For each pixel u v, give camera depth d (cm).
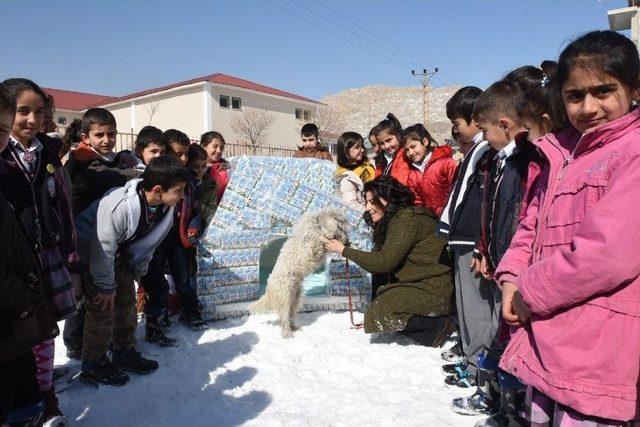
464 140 349
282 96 3172
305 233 420
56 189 276
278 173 495
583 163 174
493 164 295
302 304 486
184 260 442
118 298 346
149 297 408
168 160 322
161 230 345
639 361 156
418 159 472
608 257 150
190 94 2867
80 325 376
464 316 333
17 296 183
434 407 312
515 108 262
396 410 306
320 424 291
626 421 158
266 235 481
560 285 161
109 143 384
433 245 414
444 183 439
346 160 588
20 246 192
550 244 177
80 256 323
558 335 165
